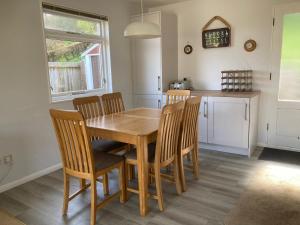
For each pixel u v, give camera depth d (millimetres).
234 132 3656
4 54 2736
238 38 3988
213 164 3383
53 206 2457
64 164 2242
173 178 2672
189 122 2672
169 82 4473
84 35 3775
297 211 2238
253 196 2518
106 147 2752
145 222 2162
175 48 4559
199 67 4438
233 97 3570
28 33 2947
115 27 4191
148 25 2531
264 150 3877
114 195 2387
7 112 2812
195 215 2236
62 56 3531
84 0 3607
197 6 4277
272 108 3869
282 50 3652
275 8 3602
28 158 3053
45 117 3211
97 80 4121
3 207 2451
